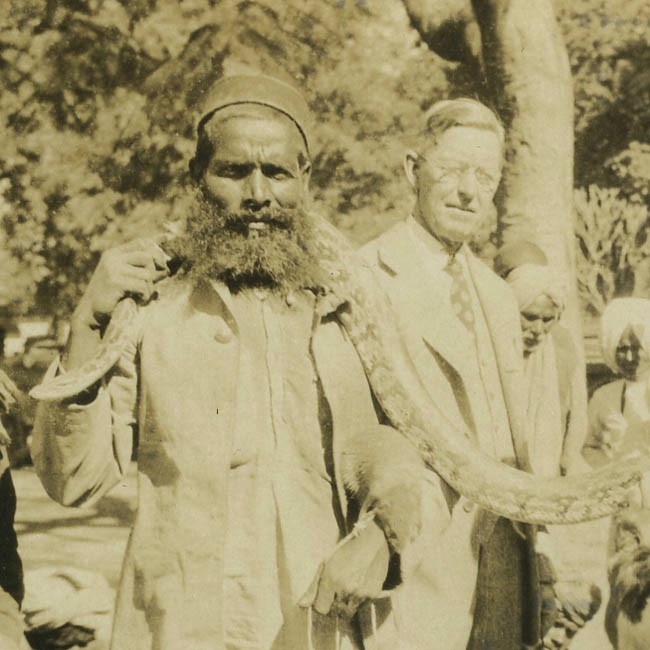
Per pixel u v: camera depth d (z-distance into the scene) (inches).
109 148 374.6
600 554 184.4
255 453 126.0
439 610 147.6
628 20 366.3
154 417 124.3
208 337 125.3
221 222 127.6
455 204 157.9
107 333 120.4
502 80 267.1
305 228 130.4
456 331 154.0
